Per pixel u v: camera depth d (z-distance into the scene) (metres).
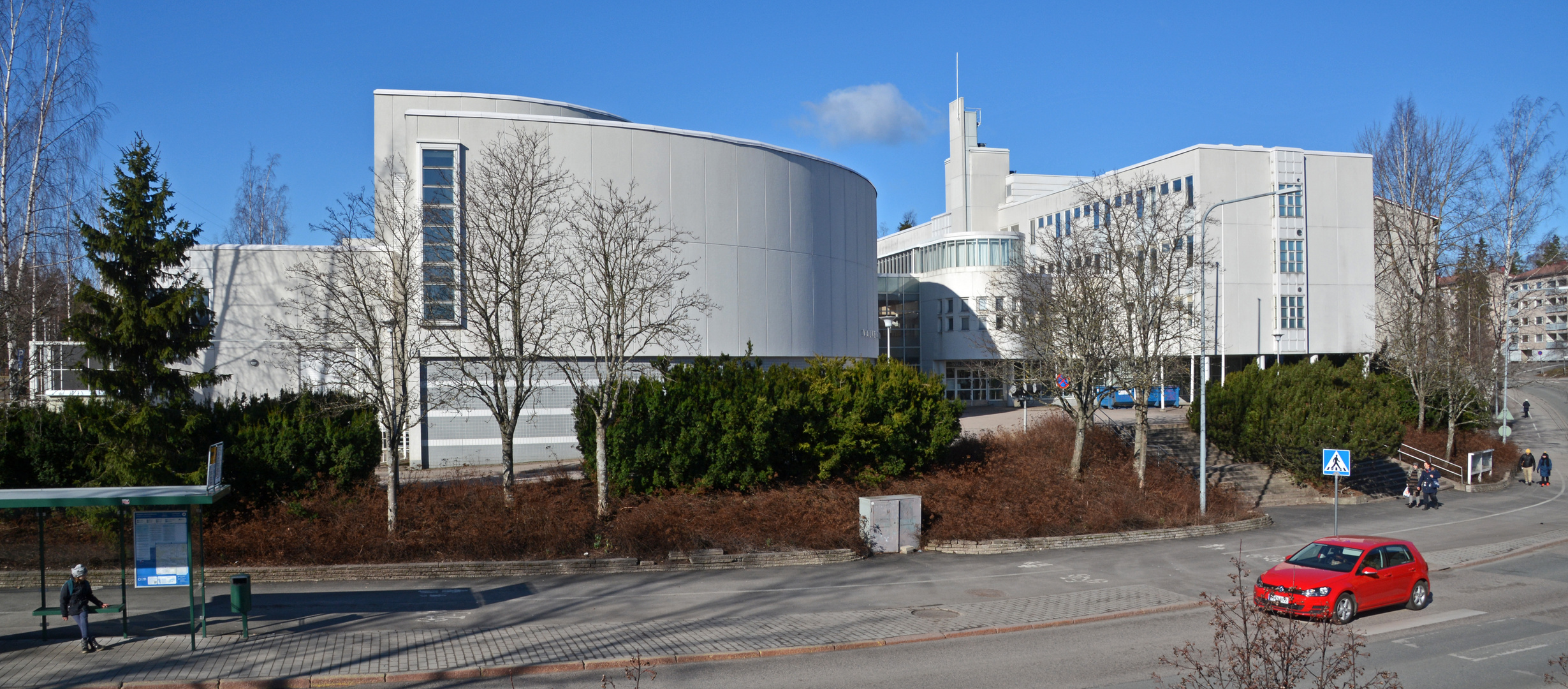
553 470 27.81
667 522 21.52
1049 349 29.69
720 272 33.75
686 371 25.47
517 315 22.81
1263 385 35.69
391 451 20.56
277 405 22.77
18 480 20.05
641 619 15.74
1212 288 53.56
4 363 26.39
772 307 35.44
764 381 25.58
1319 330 56.09
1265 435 33.97
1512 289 57.56
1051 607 16.98
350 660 12.91
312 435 21.48
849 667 13.14
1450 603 17.69
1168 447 36.34
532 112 35.78
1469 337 44.41
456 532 20.19
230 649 13.39
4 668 12.40
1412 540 25.44
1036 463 29.30
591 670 12.84
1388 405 33.91
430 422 30.64
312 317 24.50
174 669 12.39
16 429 20.16
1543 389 74.81
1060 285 29.42
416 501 21.78
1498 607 17.34
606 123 31.56
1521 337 96.94
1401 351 45.97
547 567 19.52
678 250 32.19
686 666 13.14
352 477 21.95
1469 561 21.98
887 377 27.22
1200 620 16.30
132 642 13.73
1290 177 55.44
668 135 32.62
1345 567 16.42
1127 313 29.39
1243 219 54.91
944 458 27.91
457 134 30.28
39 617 14.92
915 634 14.80
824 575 19.78
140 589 16.88
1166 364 29.03
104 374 19.92
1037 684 12.27
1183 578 19.84
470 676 12.45
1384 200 54.09
